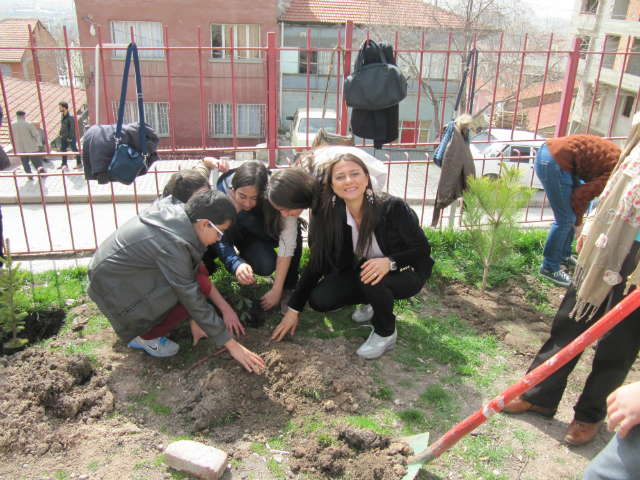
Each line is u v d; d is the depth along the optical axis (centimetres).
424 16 1662
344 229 304
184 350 318
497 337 354
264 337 326
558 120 520
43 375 270
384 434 259
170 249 263
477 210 397
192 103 1522
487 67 1719
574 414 272
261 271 351
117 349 316
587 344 185
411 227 298
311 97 1695
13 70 2281
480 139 1008
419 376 310
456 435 216
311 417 267
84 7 1470
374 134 429
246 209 326
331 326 355
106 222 672
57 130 1539
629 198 212
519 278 432
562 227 409
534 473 243
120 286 273
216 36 1566
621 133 1864
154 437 254
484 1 1641
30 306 350
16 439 239
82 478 228
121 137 359
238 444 252
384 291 302
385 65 408
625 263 224
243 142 1570
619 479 166
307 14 1648
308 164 319
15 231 605
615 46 2012
